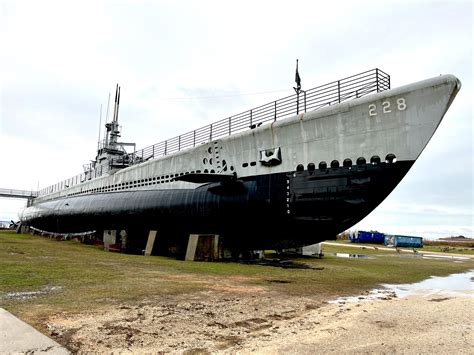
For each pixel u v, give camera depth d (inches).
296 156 490.0
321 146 464.8
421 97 390.9
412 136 395.5
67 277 362.0
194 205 611.8
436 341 186.1
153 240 681.0
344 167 442.3
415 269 627.8
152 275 398.0
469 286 419.8
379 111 418.3
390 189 409.7
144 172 818.2
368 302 299.4
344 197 441.1
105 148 1107.9
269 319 231.0
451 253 1434.5
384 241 2117.4
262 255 648.4
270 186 513.0
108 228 843.4
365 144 427.2
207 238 579.2
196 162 658.8
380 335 197.2
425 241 3282.5
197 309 248.8
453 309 269.6
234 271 459.2
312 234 487.5
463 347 176.7
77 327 197.6
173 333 194.2
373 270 577.6
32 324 199.8
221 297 293.3
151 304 258.7
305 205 475.5
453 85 372.5
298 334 198.4
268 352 168.1
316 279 428.5
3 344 161.3
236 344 179.8
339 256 914.7
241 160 562.6
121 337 184.1
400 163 401.1
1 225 2502.5
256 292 322.0
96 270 421.1
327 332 202.7
